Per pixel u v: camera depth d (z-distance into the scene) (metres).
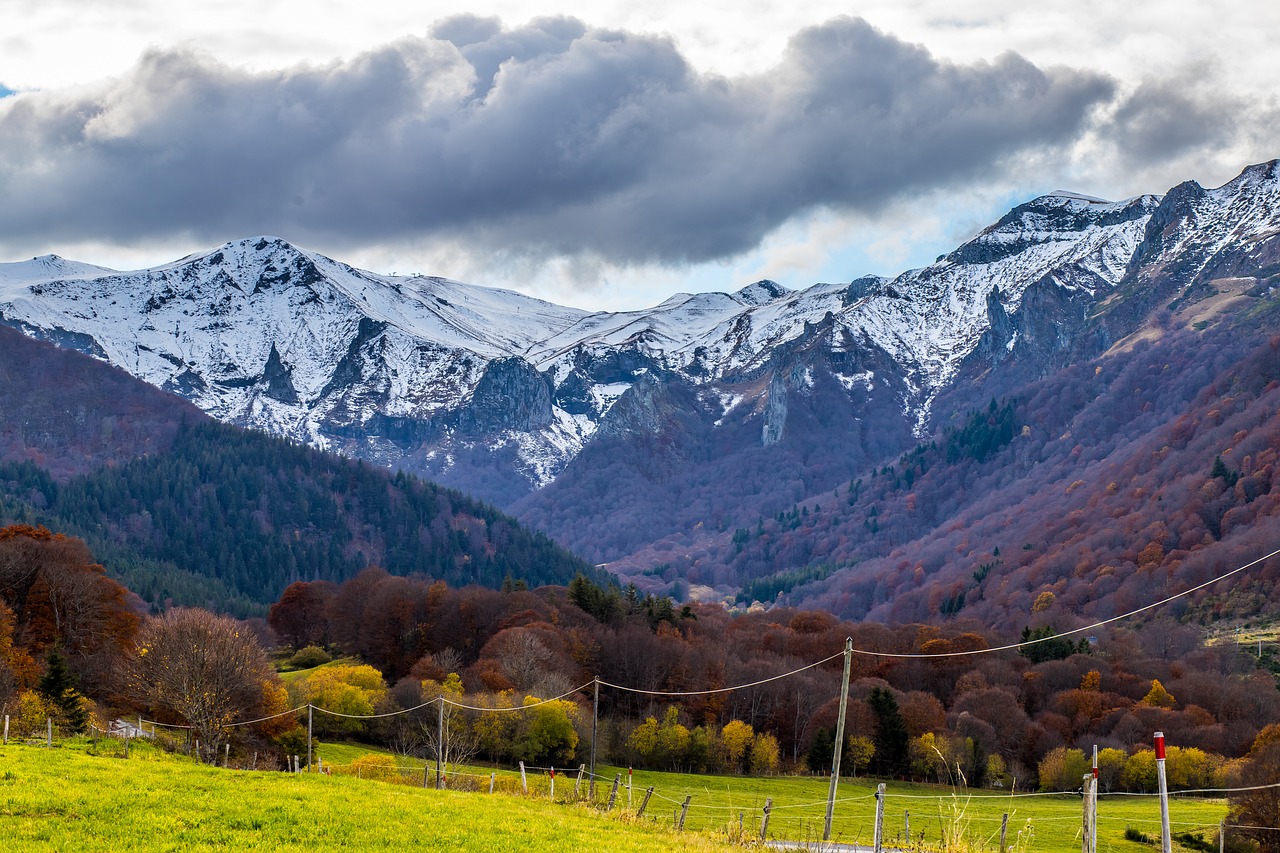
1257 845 96.75
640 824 53.97
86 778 52.03
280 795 50.78
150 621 124.94
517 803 57.69
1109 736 154.75
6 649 113.81
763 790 127.56
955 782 143.88
